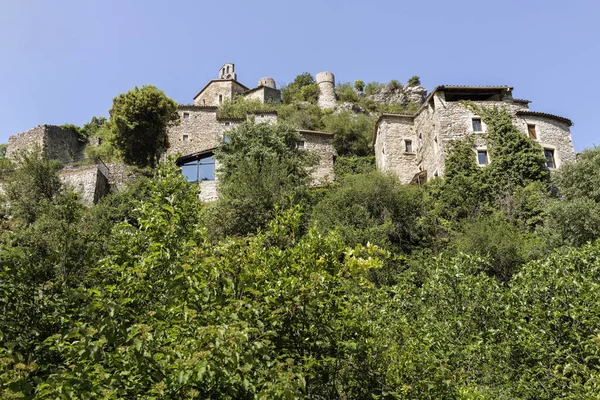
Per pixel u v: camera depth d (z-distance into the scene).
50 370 5.69
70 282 8.17
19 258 7.36
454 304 9.55
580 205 16.70
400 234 20.64
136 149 33.94
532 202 21.89
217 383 4.66
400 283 10.39
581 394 7.36
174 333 5.00
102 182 28.80
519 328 8.59
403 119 30.95
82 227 18.64
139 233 6.88
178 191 6.53
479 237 17.47
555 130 26.33
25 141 40.81
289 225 7.44
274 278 6.35
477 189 23.28
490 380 8.46
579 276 9.10
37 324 6.49
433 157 26.80
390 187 21.70
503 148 24.62
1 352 4.44
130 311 5.44
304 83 66.06
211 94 56.38
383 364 6.58
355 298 7.30
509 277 16.22
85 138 45.41
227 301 5.38
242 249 6.51
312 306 5.95
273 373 4.72
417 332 7.89
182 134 40.31
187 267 5.27
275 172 22.53
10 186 23.22
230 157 26.77
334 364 6.26
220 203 21.22
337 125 43.19
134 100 33.56
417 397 6.43
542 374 8.32
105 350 4.87
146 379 4.64
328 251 6.81
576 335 8.09
